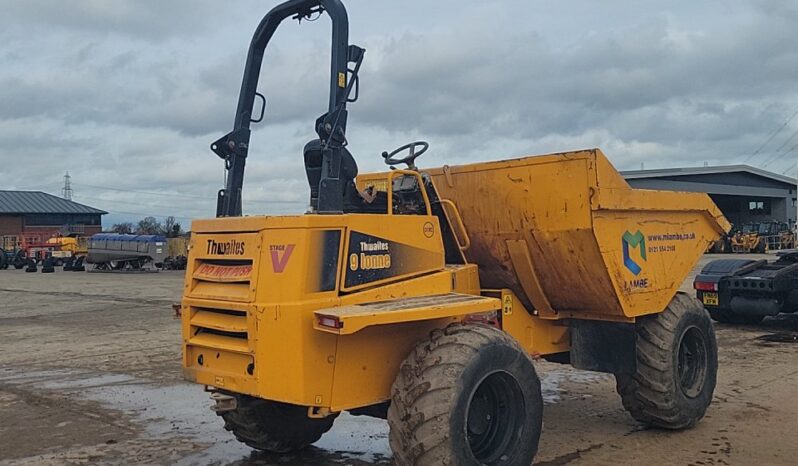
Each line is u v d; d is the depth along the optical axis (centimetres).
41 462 554
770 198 6094
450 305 436
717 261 1276
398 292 459
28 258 4025
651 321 600
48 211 7119
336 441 606
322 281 421
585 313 584
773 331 1180
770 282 1139
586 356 602
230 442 604
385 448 587
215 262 473
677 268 611
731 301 1194
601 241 522
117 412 707
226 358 452
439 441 419
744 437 594
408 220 472
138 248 3666
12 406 737
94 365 972
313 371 415
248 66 546
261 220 437
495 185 550
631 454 554
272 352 418
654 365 589
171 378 877
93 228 7394
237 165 535
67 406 734
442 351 438
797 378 816
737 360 927
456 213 540
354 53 489
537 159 529
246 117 542
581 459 542
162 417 688
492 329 469
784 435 598
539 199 531
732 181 5450
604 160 514
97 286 2509
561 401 730
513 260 564
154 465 546
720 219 649
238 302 438
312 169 504
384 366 452
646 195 556
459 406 425
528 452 471
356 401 438
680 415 598
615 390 775
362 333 438
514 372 462
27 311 1703
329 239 426
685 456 546
